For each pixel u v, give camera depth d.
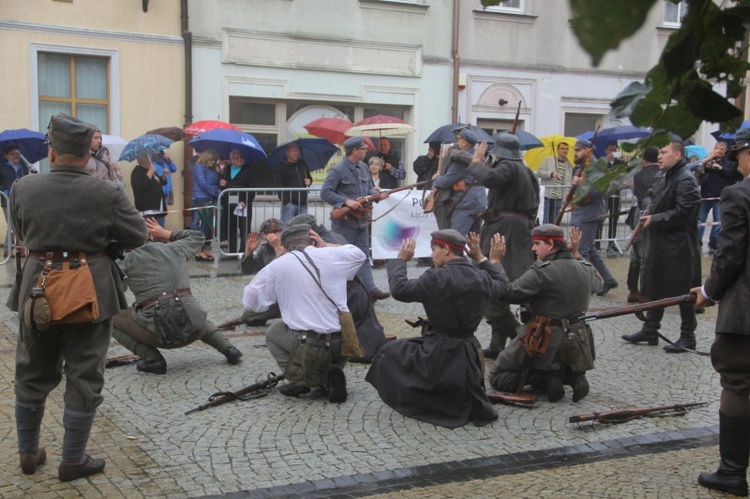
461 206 9.38
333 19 15.02
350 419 5.21
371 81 15.47
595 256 9.84
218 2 14.12
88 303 3.86
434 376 5.12
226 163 12.08
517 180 6.84
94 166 8.37
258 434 4.90
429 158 12.34
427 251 11.74
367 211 8.88
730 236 3.96
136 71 13.64
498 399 5.55
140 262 6.07
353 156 8.95
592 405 5.62
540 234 5.57
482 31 16.33
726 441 4.14
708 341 7.69
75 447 4.07
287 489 4.11
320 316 5.42
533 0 16.62
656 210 7.18
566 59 17.03
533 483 4.25
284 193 11.73
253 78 14.51
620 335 7.84
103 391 5.69
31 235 3.91
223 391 5.60
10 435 4.70
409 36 15.70
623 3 0.98
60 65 13.32
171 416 5.20
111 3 13.36
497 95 16.59
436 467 4.46
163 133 12.77
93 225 3.92
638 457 4.67
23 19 12.76
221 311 8.59
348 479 4.26
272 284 5.49
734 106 1.57
